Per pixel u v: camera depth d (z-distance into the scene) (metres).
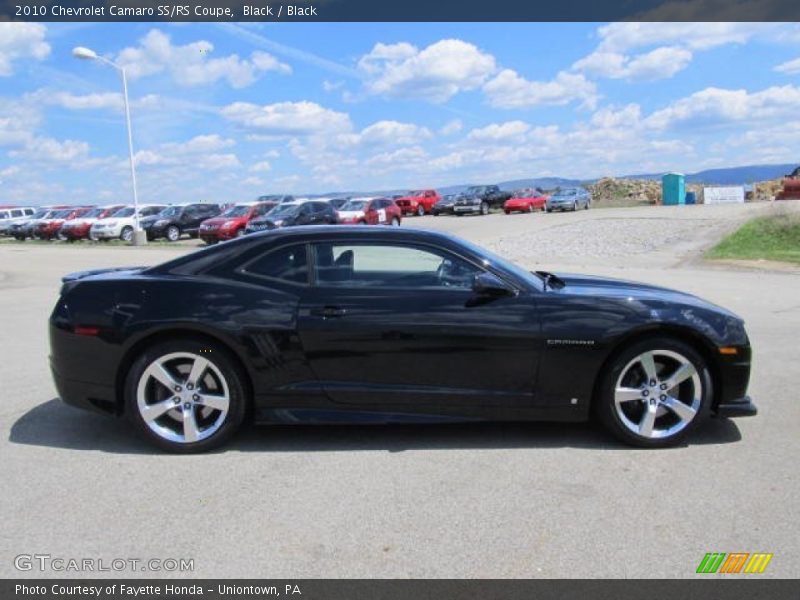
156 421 4.52
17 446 4.65
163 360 4.47
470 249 4.69
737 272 15.09
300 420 4.54
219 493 3.89
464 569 3.08
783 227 21.41
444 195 46.31
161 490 3.93
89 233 34.72
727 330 4.55
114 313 4.49
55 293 13.14
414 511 3.65
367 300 4.51
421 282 4.59
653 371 4.55
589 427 5.01
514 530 3.43
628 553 3.21
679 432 4.55
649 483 4.00
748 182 63.69
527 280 4.69
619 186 70.94
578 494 3.85
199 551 3.25
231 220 27.97
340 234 4.69
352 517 3.58
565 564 3.12
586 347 4.46
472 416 4.56
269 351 4.46
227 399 4.50
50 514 3.63
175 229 32.50
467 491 3.90
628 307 4.52
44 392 6.00
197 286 4.54
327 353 4.48
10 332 8.92
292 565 3.12
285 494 3.87
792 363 6.79
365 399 4.52
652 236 24.55
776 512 3.61
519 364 4.48
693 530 3.42
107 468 4.27
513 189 46.69
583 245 22.91
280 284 4.57
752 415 4.65
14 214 46.81
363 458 4.42
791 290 12.05
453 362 4.48
